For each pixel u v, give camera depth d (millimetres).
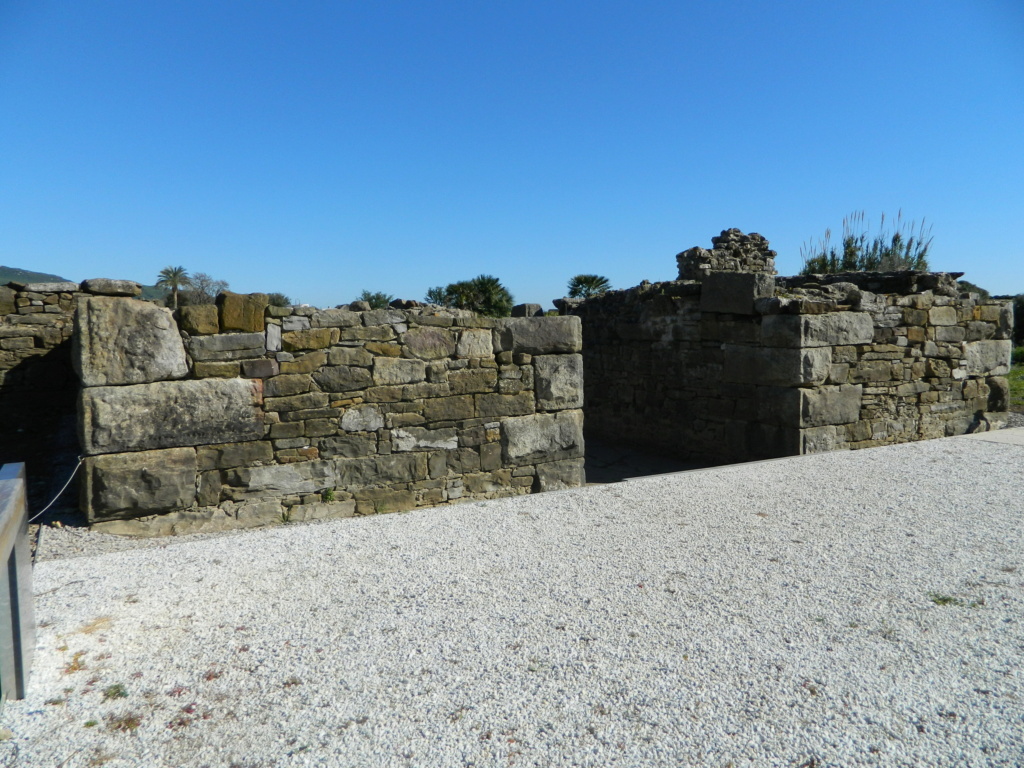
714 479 5660
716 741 2189
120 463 5168
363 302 6035
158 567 3816
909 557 3746
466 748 2188
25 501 2654
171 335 5297
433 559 3873
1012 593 3254
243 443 5594
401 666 2691
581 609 3158
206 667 2711
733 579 3473
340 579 3598
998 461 6098
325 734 2277
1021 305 21625
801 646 2775
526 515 4727
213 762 2148
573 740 2213
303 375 5754
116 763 2143
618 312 10727
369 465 6023
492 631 2961
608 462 9141
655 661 2678
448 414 6344
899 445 7031
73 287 7867
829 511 4652
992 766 2043
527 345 6664
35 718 2363
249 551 4070
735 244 11695
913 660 2654
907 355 8609
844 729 2236
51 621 3109
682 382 9375
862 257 16422
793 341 7629
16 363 7629
